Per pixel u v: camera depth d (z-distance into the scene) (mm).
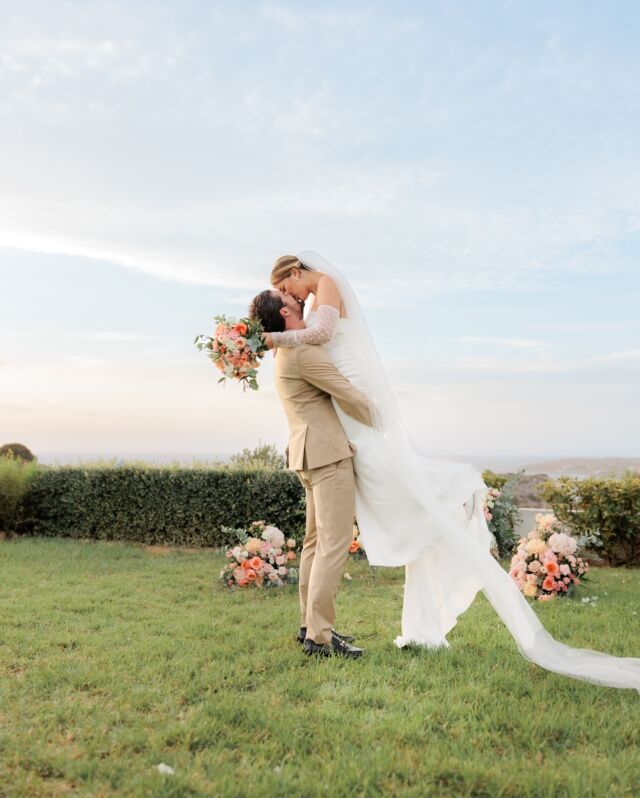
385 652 4023
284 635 4469
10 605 5289
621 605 5590
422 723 2930
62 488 10008
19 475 10211
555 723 2922
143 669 3646
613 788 2377
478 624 4836
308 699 3260
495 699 3191
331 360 4184
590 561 8727
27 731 2818
